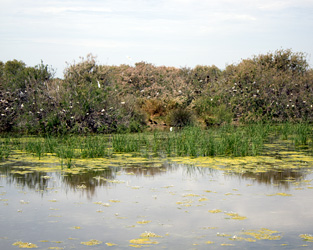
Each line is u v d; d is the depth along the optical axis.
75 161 10.27
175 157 10.88
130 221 5.77
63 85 17.92
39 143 12.07
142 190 7.42
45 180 8.16
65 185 7.76
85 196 7.02
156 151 11.97
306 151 11.92
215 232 5.35
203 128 18.55
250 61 25.77
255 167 9.48
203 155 11.28
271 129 17.42
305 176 8.55
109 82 22.62
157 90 27.22
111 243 4.97
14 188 7.53
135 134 16.39
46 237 5.16
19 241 5.02
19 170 9.13
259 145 12.66
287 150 12.12
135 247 4.86
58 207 6.40
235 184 7.86
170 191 7.35
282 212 6.16
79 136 15.31
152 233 5.29
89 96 17.06
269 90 21.56
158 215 6.02
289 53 25.16
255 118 20.72
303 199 6.84
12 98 17.39
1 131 17.17
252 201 6.72
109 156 11.08
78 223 5.68
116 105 18.28
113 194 7.15
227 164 9.85
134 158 10.73
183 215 6.02
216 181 8.11
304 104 21.14
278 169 9.27
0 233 5.29
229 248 4.82
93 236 5.21
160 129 18.73
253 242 5.00
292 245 4.90
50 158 10.69
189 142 12.10
